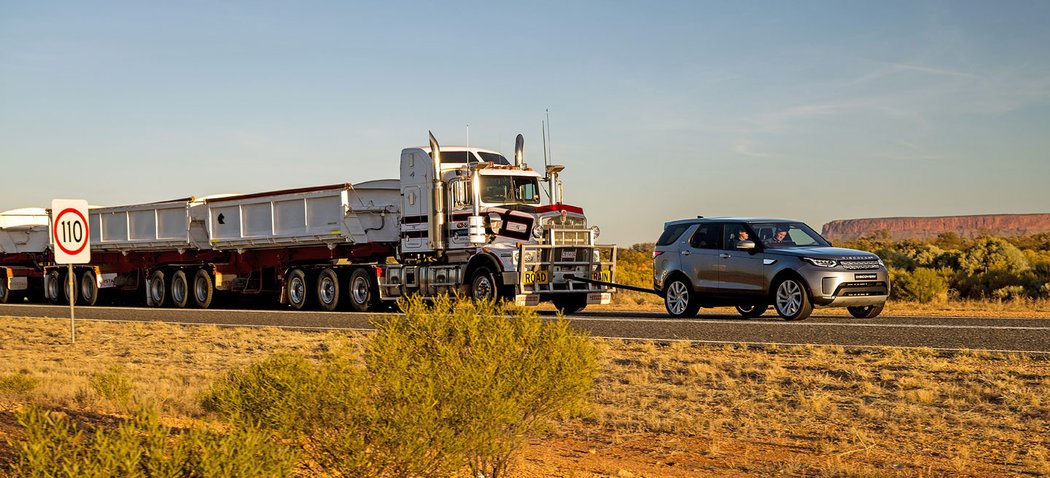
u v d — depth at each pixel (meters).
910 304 25.64
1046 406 9.52
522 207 23.28
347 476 5.76
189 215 30.41
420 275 24.72
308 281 27.94
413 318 6.87
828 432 8.91
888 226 169.00
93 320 23.81
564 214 23.55
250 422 5.48
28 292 39.09
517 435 6.94
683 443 8.69
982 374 11.37
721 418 9.66
